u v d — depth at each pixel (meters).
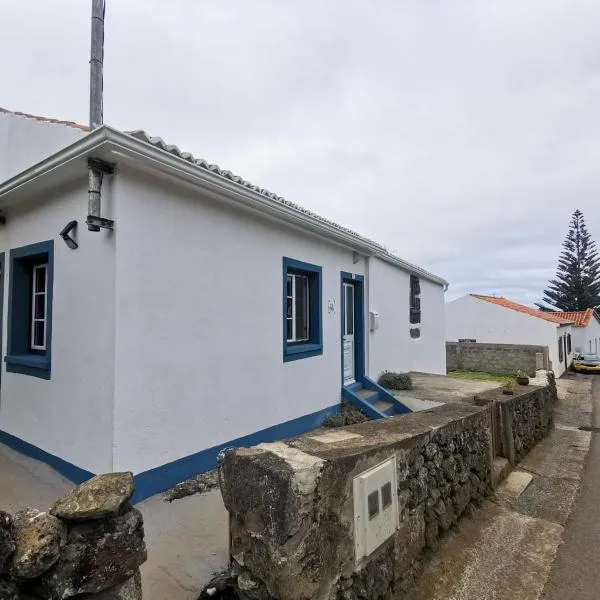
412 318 11.95
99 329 3.88
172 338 4.30
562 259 43.44
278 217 5.76
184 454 4.40
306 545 2.04
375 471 2.56
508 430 5.69
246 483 2.17
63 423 4.27
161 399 4.16
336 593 2.19
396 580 2.72
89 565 1.68
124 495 1.81
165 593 2.56
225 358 5.00
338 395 7.67
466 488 4.06
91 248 4.03
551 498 4.76
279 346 6.02
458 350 19.97
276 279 6.00
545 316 23.48
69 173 4.08
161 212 4.22
